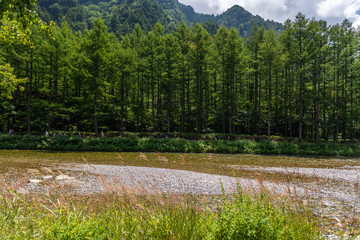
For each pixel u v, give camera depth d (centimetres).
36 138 2662
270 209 367
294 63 3325
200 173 1411
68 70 3000
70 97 3412
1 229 327
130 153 2412
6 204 420
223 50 3550
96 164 1684
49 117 3142
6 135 2758
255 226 320
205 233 332
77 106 2939
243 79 3966
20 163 1611
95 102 2825
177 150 2625
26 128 3753
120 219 361
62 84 3591
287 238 320
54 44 3103
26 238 318
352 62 3366
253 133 4322
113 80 2995
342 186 1106
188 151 2638
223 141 2848
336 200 866
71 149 2562
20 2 348
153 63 3425
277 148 2669
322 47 3175
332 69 3497
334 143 2950
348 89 3350
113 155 2230
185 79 3794
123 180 1134
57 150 2522
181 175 1328
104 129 3938
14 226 352
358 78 3288
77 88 3581
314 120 3447
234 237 318
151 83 3584
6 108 3089
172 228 328
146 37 3662
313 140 3253
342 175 1400
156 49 3616
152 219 354
